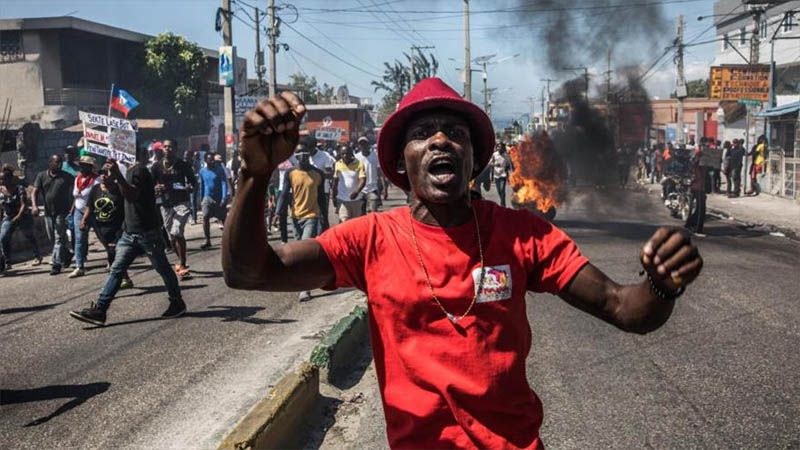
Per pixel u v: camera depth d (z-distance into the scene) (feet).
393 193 86.99
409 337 6.16
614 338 20.59
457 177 6.23
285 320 23.99
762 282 29.04
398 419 6.15
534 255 6.41
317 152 38.99
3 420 15.47
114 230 30.19
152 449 13.75
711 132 141.28
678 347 19.63
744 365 17.99
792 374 17.22
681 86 105.91
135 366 19.12
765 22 112.57
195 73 102.37
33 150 72.02
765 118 76.13
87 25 92.17
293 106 5.37
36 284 32.19
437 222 6.39
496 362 6.08
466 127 6.54
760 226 50.62
